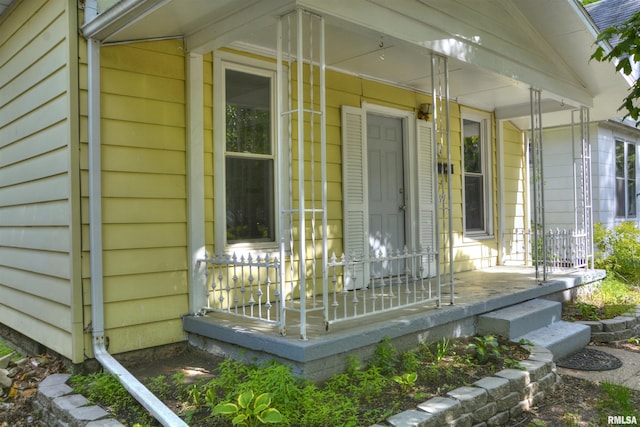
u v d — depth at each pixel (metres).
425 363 4.13
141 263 4.27
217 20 4.06
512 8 5.52
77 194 3.96
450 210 4.95
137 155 4.25
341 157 5.89
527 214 9.27
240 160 4.98
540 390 4.00
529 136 10.41
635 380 4.47
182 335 4.51
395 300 5.23
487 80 6.43
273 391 3.12
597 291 7.26
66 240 4.04
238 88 4.98
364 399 3.40
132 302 4.22
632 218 11.66
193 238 4.52
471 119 8.05
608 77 6.98
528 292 5.86
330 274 5.74
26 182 4.82
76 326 3.96
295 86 5.41
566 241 7.43
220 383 3.43
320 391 3.34
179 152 4.52
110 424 3.10
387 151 6.63
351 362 3.71
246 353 3.93
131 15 3.68
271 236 5.23
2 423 3.59
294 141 5.39
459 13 4.84
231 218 4.91
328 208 5.75
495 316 5.06
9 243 5.27
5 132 5.31
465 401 3.32
